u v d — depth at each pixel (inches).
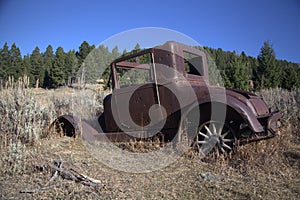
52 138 195.9
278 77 901.2
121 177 126.2
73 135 202.5
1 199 96.9
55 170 126.2
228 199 100.0
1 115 180.7
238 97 152.0
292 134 193.8
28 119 189.3
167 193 106.9
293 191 106.8
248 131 147.5
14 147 135.2
